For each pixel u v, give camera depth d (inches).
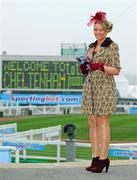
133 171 330.3
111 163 360.2
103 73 311.1
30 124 1791.3
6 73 2393.0
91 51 319.6
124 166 348.8
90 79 314.7
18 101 2395.4
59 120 1918.1
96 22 312.3
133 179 305.0
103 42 313.9
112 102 312.0
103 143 315.6
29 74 2404.0
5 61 2391.7
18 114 2196.1
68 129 546.9
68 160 543.5
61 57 2395.4
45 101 2409.0
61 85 2411.4
